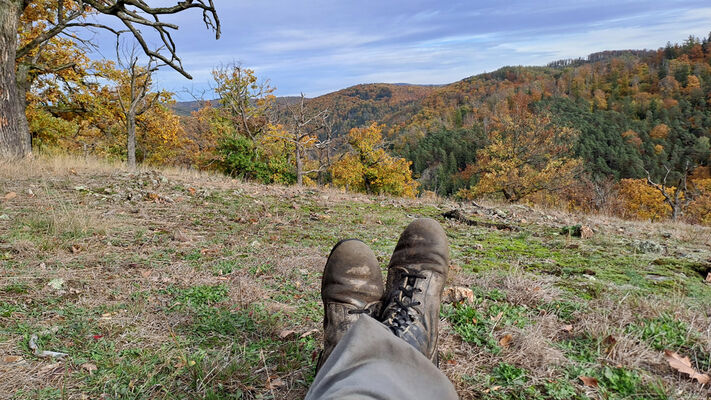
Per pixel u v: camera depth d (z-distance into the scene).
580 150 124.38
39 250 3.94
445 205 8.92
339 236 5.24
